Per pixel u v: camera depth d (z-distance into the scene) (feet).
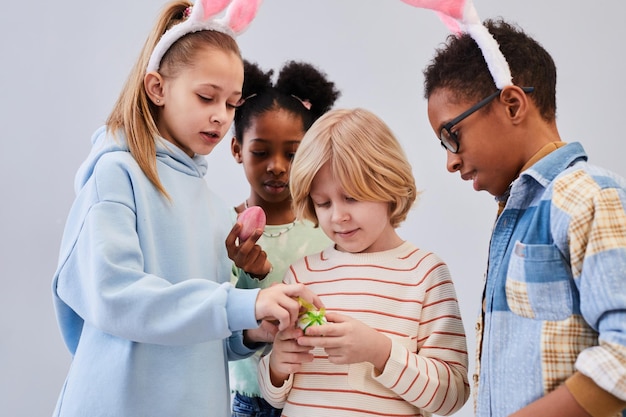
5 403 6.75
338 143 4.02
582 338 3.14
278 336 3.94
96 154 3.93
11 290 6.84
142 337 3.53
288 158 5.16
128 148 3.98
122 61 6.92
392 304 4.05
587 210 3.10
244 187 6.88
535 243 3.29
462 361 4.00
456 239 6.77
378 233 4.14
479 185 3.70
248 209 4.34
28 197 6.88
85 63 6.93
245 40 6.97
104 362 3.70
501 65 3.55
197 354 3.87
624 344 2.86
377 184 4.03
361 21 6.91
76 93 6.93
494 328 3.42
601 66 6.44
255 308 3.52
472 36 3.67
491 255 3.58
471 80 3.61
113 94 6.92
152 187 3.90
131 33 6.92
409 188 4.24
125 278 3.55
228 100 4.13
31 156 6.89
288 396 4.14
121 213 3.69
